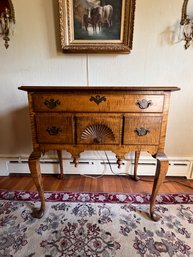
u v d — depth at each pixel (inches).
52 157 64.2
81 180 62.7
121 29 50.9
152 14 50.3
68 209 48.7
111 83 56.6
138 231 41.8
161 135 38.6
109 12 49.6
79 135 38.8
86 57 54.3
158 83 56.2
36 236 40.5
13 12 50.7
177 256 35.9
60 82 56.9
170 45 52.8
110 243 38.7
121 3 48.7
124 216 46.3
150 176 65.0
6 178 63.9
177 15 50.3
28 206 50.0
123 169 64.5
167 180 62.8
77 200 52.3
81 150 40.2
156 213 47.1
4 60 55.4
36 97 36.8
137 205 50.2
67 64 55.2
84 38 51.9
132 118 37.2
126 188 58.2
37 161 41.6
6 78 57.0
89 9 49.6
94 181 62.0
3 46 54.2
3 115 60.7
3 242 39.0
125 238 39.9
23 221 44.8
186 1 48.1
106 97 36.3
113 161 63.7
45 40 53.3
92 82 56.6
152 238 40.0
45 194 54.9
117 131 38.2
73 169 65.2
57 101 36.7
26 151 64.6
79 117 37.6
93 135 39.1
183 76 55.4
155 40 52.4
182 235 40.7
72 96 36.4
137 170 64.4
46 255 36.1
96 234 40.9
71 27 51.1
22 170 65.4
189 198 53.1
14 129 62.1
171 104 58.0
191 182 61.9
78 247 37.8
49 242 39.0
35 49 54.2
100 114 37.4
